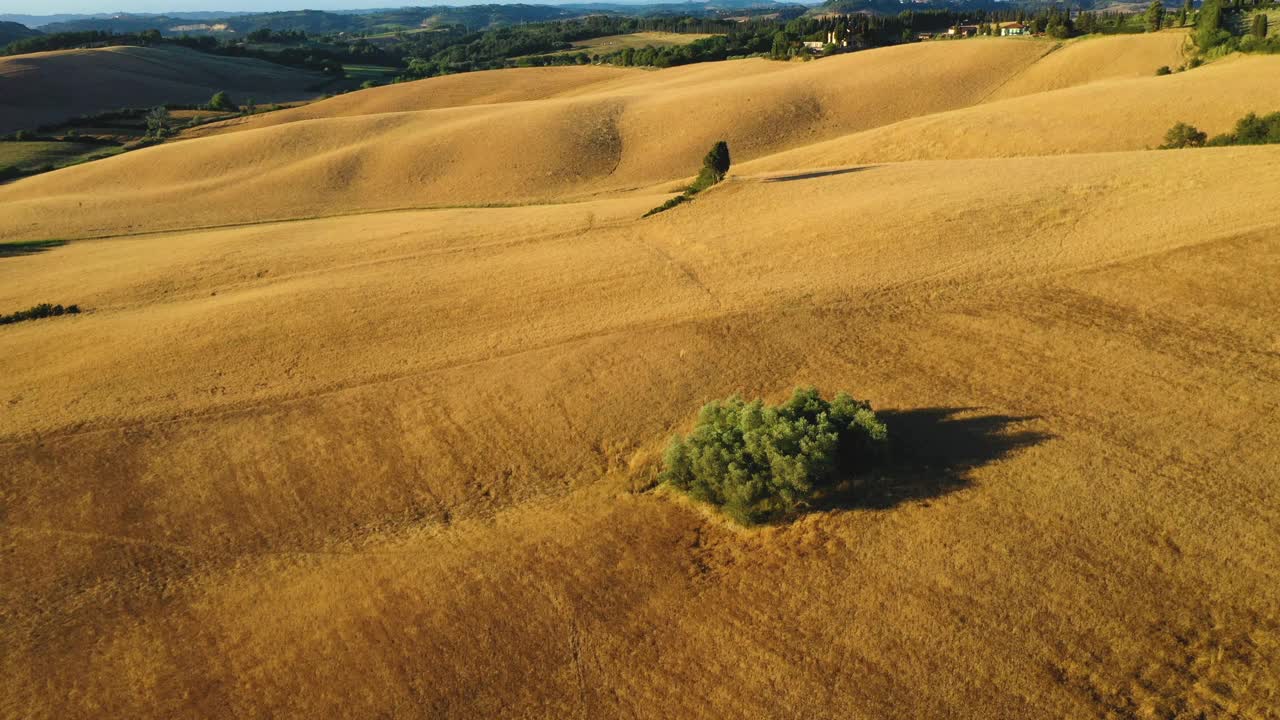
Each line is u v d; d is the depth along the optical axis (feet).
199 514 65.57
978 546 48.70
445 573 54.34
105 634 52.70
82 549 62.23
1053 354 72.74
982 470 56.34
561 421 73.61
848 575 48.14
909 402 68.49
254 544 61.36
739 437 58.70
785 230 119.03
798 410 61.16
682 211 139.44
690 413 72.74
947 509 52.49
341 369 89.71
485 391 80.48
